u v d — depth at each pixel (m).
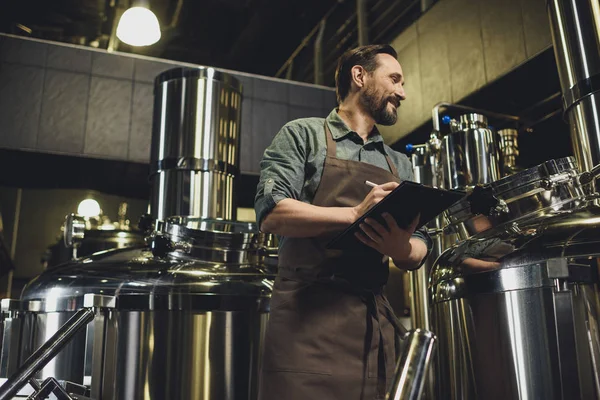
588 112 2.58
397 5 5.88
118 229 4.78
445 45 4.98
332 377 1.55
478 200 1.94
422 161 3.45
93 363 2.63
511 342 1.88
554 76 4.33
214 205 3.88
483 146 3.03
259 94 6.08
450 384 2.11
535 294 1.85
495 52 4.43
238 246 3.10
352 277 1.64
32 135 5.32
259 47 7.14
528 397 1.81
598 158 2.52
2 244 5.84
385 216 1.47
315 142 1.76
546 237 1.92
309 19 6.89
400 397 0.96
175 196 3.88
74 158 5.46
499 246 2.02
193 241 3.06
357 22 6.43
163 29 7.14
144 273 2.88
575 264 1.80
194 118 3.95
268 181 1.65
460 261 2.14
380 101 1.84
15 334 3.03
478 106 4.83
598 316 1.75
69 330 2.00
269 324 1.66
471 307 2.04
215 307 2.75
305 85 6.30
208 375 2.69
